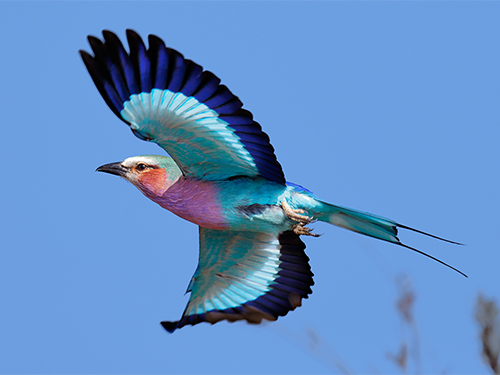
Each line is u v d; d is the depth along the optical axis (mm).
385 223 9680
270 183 9953
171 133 9062
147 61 8328
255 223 10242
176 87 8414
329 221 10203
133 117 8688
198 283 11445
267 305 10945
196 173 10102
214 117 8750
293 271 11008
